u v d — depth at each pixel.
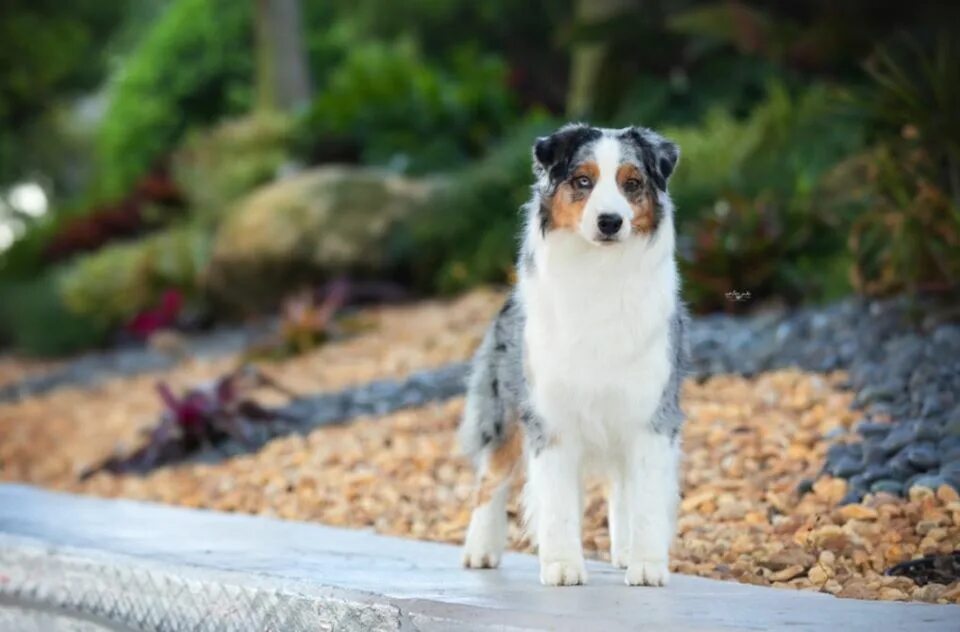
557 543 6.08
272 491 9.73
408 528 8.38
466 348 13.39
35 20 31.83
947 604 5.45
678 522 7.70
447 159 19.62
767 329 11.25
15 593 7.44
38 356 21.69
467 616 5.20
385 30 28.66
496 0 27.86
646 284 5.95
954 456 7.64
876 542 6.89
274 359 15.20
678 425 6.20
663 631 4.82
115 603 6.81
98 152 30.33
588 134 5.97
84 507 9.03
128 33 35.97
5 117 33.84
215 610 6.23
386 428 10.81
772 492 7.96
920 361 9.29
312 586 5.84
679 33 18.81
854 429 8.55
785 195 13.92
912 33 15.15
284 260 17.88
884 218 10.57
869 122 11.76
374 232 17.70
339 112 20.56
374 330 15.61
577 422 6.10
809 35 16.25
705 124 18.06
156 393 15.13
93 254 23.14
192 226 21.34
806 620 5.01
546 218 6.02
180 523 8.23
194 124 26.86
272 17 23.42
